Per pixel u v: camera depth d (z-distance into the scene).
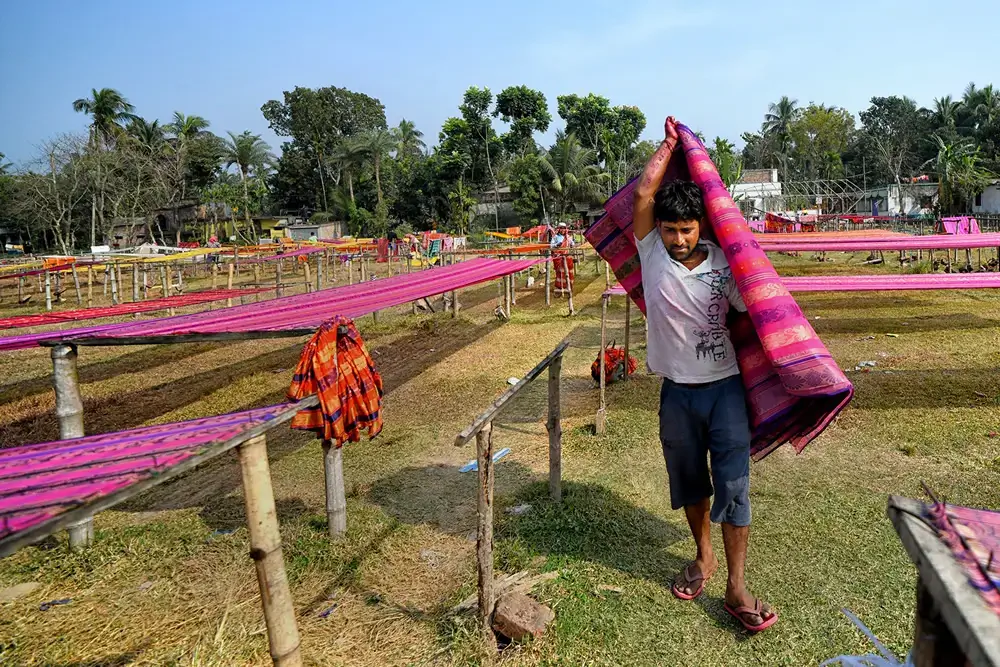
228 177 52.38
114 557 4.02
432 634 3.16
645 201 3.12
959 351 8.50
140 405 7.89
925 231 29.62
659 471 5.02
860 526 3.99
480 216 55.12
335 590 3.58
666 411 3.16
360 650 3.07
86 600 3.60
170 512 4.73
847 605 3.22
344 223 54.12
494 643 3.04
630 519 4.21
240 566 3.86
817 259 22.75
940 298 13.38
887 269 18.25
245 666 3.01
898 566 3.54
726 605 3.18
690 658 2.92
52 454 2.34
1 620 3.42
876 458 5.06
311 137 60.38
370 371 4.05
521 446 5.76
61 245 40.88
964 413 5.98
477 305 15.61
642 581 3.49
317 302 7.06
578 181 46.38
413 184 55.72
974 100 52.56
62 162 41.19
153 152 46.28
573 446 5.64
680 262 3.01
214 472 5.54
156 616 3.42
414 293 7.71
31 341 4.44
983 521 1.32
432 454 5.71
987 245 12.12
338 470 4.05
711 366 3.01
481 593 3.10
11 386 9.12
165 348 11.47
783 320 2.72
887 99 65.25
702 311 2.96
